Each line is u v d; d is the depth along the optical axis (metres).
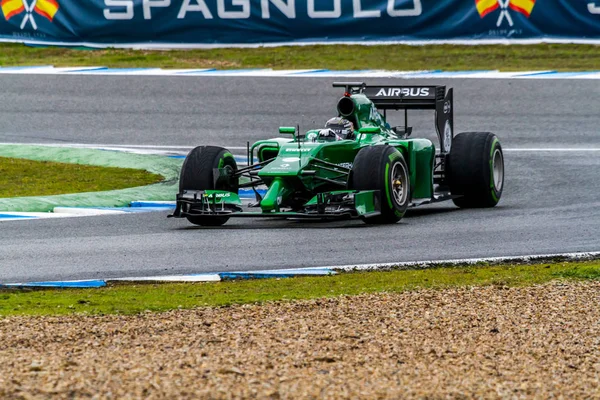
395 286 28.47
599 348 22.31
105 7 76.56
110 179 50.41
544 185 47.78
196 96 68.88
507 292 27.62
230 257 32.91
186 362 20.58
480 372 20.38
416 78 70.12
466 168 42.50
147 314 25.36
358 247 34.28
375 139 41.12
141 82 72.19
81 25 77.12
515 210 42.09
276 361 20.78
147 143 59.44
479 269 31.02
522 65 74.19
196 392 18.50
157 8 75.88
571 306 26.06
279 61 77.50
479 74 71.38
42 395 18.06
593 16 71.81
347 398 18.41
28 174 51.59
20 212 41.62
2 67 75.94
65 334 23.17
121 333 23.30
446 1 73.06
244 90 69.75
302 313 25.34
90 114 65.62
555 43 72.38
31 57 79.12
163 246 34.84
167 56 79.62
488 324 24.25
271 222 40.31
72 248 34.53
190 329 23.67
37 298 27.42
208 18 75.38
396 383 19.42
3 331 23.47
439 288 28.23
